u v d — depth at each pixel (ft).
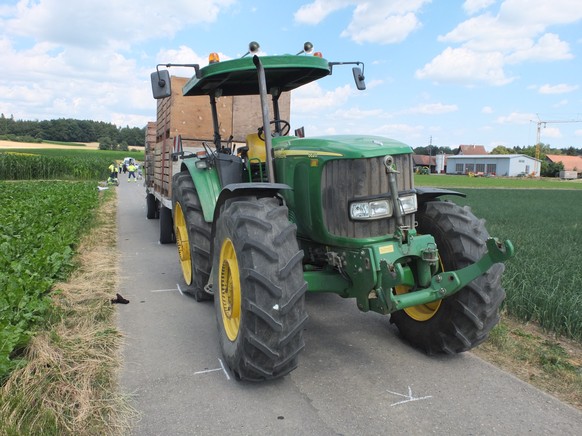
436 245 13.08
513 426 9.89
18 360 11.24
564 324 14.97
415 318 13.73
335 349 13.71
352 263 11.66
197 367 12.34
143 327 15.03
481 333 12.56
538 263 22.15
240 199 11.94
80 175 109.29
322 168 11.96
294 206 13.28
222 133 27.45
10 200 40.32
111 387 11.02
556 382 11.85
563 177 263.29
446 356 13.29
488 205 71.05
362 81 15.87
